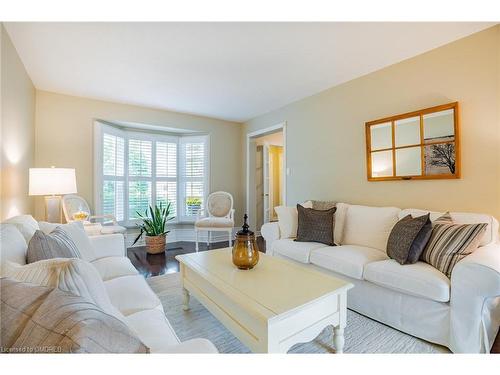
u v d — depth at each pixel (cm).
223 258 211
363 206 278
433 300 165
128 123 424
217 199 481
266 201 585
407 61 261
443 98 235
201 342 84
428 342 170
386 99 279
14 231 143
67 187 283
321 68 283
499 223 203
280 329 125
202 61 265
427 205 247
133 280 167
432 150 241
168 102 402
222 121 517
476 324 148
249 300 135
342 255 224
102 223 394
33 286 72
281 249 277
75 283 79
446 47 233
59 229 179
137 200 464
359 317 205
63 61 265
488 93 210
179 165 514
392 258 204
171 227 501
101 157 397
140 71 289
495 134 208
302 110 384
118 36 219
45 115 348
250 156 525
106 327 64
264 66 277
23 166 278
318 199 360
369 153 293
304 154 381
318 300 137
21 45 234
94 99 385
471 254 165
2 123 208
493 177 208
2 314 65
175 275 302
